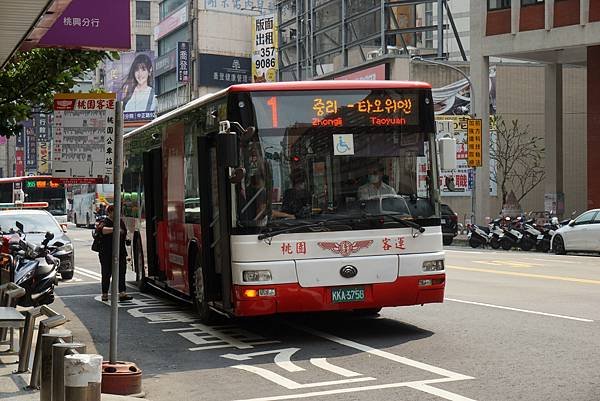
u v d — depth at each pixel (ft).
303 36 250.78
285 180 36.86
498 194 179.01
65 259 72.64
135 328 44.34
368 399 26.81
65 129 30.76
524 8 140.97
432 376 29.96
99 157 30.68
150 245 56.24
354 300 37.01
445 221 129.08
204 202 40.32
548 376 29.25
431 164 38.55
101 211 187.83
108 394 28.14
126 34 39.19
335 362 33.19
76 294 62.80
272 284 36.14
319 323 43.50
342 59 224.74
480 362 32.12
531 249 113.39
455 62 172.04
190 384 30.35
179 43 290.76
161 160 53.16
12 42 36.29
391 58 168.76
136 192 62.23
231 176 35.86
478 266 77.56
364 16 220.84
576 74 187.32
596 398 25.94
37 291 47.37
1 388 29.37
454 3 239.50
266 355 35.27
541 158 179.42
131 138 64.34
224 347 37.60
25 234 70.49
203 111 42.16
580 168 187.32
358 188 37.50
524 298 51.08
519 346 35.14
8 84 42.75
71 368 22.91
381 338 38.34
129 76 330.34
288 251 36.47
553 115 156.35
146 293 62.03
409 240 37.83
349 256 37.01
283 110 37.24
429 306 48.42
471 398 26.40
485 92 146.92
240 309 36.27
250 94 37.09
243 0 297.94
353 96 37.88
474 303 49.19
